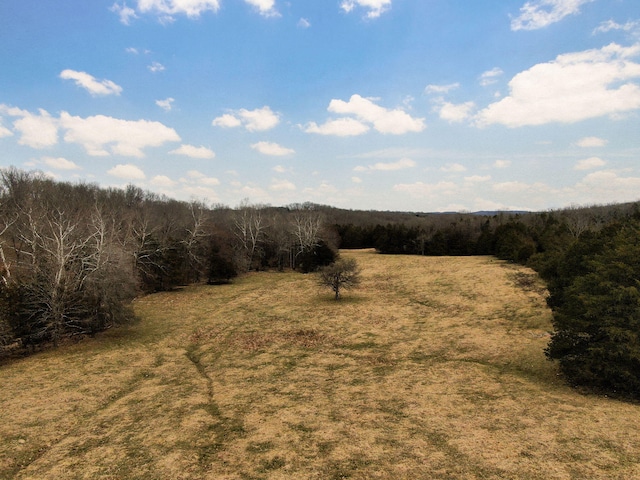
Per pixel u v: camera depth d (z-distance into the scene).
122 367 26.09
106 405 19.97
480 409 17.27
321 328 35.06
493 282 48.44
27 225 41.72
